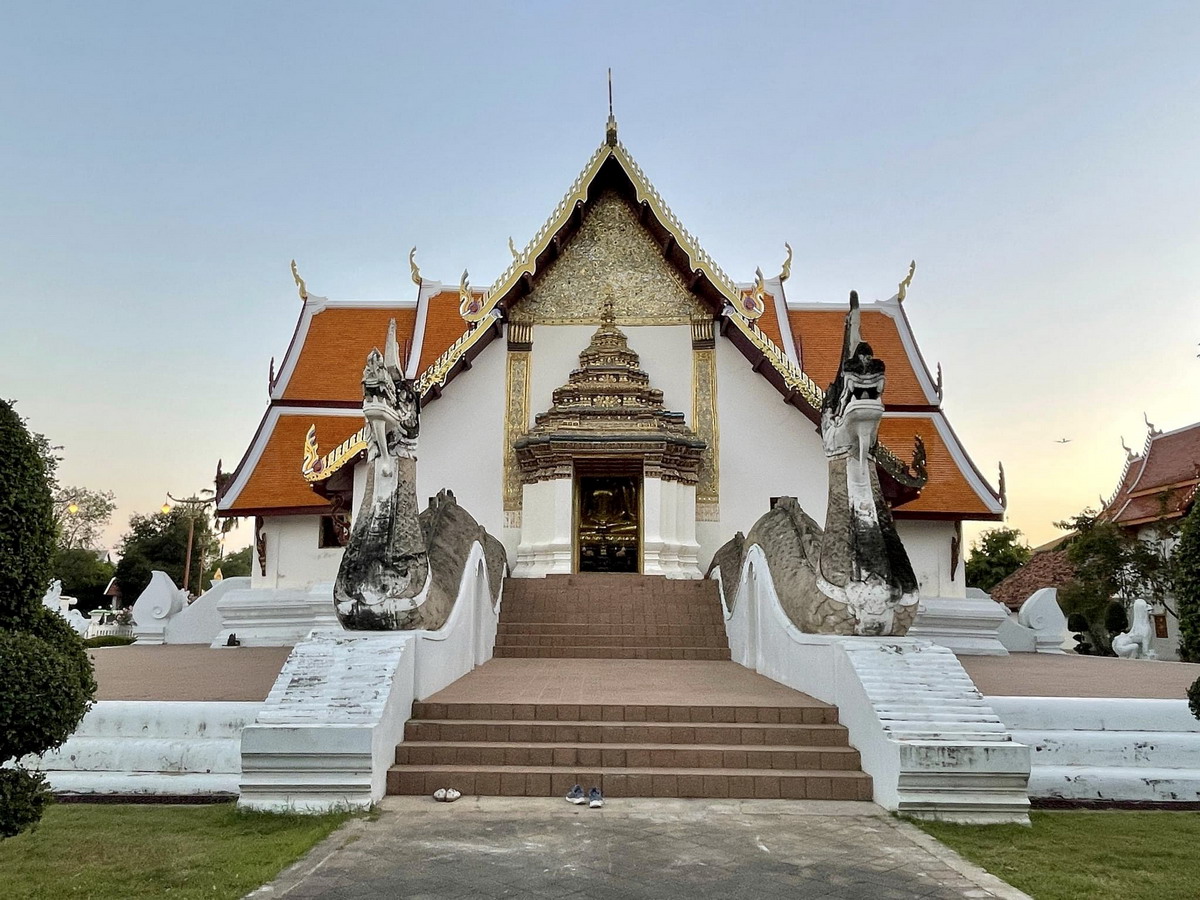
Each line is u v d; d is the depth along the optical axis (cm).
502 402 1814
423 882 519
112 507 5703
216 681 1095
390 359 902
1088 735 804
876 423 872
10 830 476
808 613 910
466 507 1759
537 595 1532
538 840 603
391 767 745
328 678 760
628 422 1708
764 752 759
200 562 5528
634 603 1502
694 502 1744
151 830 631
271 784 689
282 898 491
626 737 798
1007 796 678
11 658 467
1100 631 2927
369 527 866
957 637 1817
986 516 1822
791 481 1770
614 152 1756
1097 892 511
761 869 548
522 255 1730
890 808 686
